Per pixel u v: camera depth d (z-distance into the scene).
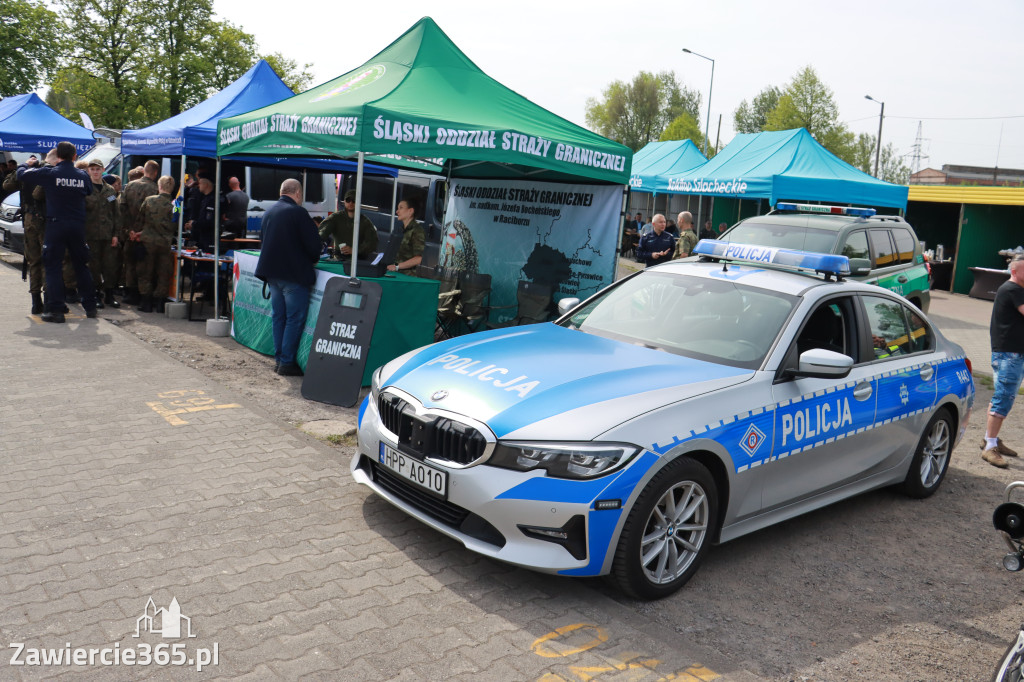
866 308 5.07
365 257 8.64
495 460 3.55
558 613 3.54
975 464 6.61
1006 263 24.27
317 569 3.72
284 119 7.14
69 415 5.67
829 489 4.73
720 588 4.03
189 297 11.00
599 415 3.61
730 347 4.43
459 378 4.02
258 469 4.90
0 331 8.14
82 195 8.80
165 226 9.80
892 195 14.62
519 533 3.51
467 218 10.21
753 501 4.15
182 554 3.77
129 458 4.94
